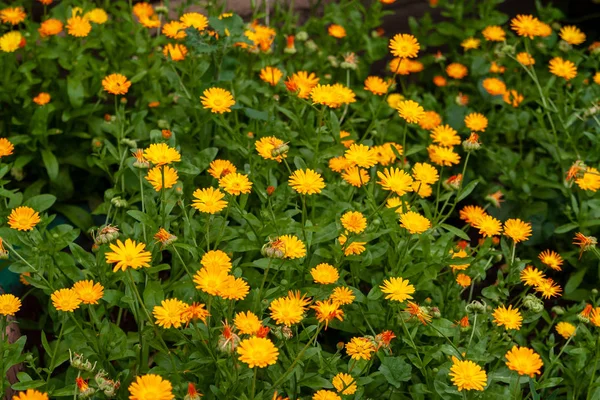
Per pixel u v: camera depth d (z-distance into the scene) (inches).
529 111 114.8
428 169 93.3
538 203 106.8
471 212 96.3
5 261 95.8
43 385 85.0
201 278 80.8
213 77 104.1
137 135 102.8
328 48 116.5
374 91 104.4
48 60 107.3
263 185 97.8
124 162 99.8
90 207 106.2
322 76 113.3
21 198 94.3
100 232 85.1
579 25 136.5
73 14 108.8
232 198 90.4
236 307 88.0
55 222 103.6
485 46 120.8
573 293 100.8
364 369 86.0
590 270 102.7
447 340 86.6
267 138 92.4
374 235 89.5
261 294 87.4
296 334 86.3
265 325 85.7
